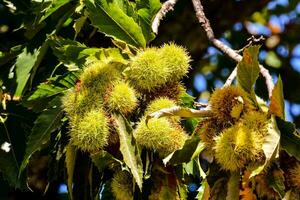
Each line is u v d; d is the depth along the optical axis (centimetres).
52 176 150
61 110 142
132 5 153
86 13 153
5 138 160
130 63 137
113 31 147
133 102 133
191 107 148
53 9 159
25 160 142
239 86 129
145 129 132
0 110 162
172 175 135
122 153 130
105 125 132
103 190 148
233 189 125
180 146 133
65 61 147
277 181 123
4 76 164
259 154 123
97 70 136
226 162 124
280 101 125
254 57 127
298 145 124
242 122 125
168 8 155
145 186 135
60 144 144
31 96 149
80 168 141
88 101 133
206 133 130
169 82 138
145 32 150
